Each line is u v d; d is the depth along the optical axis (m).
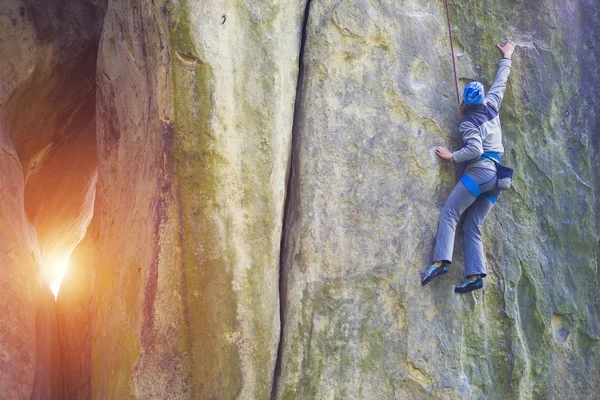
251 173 6.12
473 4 7.07
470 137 6.21
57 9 8.40
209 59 5.94
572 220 7.11
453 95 6.79
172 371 6.02
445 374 6.35
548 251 6.95
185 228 5.97
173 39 5.89
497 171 6.25
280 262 6.46
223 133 6.00
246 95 6.13
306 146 6.54
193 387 5.99
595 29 7.52
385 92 6.66
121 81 7.27
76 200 9.88
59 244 10.04
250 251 6.11
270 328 6.18
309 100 6.57
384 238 6.48
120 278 6.78
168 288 6.02
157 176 6.16
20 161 8.52
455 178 6.61
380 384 6.30
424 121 6.67
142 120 6.71
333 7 6.66
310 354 6.31
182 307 6.00
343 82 6.62
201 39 5.91
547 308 6.83
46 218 9.48
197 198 5.95
